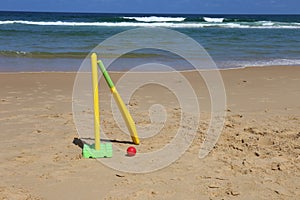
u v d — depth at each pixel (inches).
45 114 272.1
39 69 483.2
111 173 179.6
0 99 312.0
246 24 1835.6
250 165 189.5
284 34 1262.3
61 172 178.9
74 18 2285.9
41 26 1432.1
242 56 661.3
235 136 231.5
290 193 161.8
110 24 1600.6
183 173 180.7
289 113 286.8
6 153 199.2
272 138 227.3
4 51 632.4
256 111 291.9
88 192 160.6
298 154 202.2
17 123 249.8
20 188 162.4
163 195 158.9
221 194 160.4
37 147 209.2
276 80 426.0
